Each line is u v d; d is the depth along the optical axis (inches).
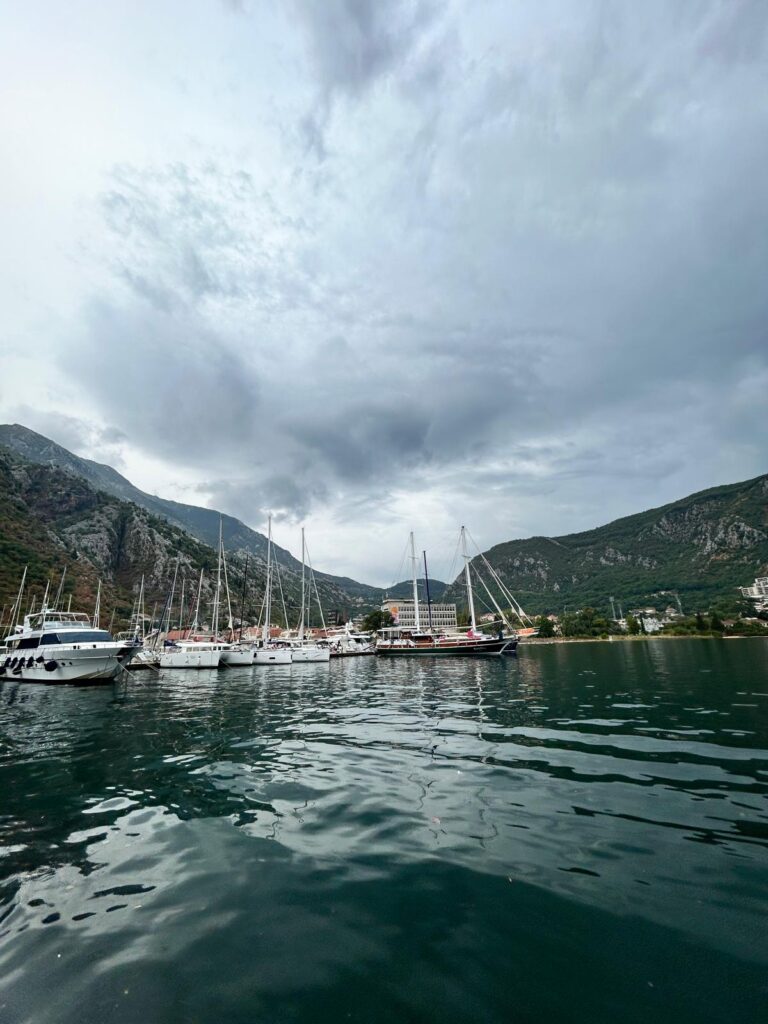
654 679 1114.1
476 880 211.8
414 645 2463.1
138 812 310.2
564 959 159.2
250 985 150.1
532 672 1413.6
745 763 393.7
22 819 300.7
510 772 377.7
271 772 397.1
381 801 316.8
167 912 191.9
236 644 2332.7
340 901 197.6
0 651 2100.1
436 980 150.8
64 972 156.8
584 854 234.1
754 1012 133.2
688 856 230.1
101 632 1529.3
